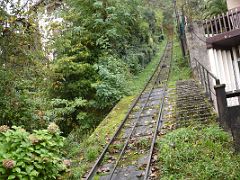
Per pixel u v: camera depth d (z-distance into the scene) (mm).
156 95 15734
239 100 11766
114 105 15633
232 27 13586
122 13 20484
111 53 19516
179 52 37875
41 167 6473
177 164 6926
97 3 18391
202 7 24734
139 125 11148
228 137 7609
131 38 25797
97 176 7602
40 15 12719
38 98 10383
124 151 8859
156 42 48719
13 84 8969
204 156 6977
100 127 11609
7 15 9055
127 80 19172
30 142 6582
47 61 10992
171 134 8438
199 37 17422
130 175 7332
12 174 6078
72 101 14750
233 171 6180
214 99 10805
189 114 10375
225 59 13211
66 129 14812
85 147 9750
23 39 9398
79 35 17422
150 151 8016
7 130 6652
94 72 16375
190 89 14875
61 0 18172
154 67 29500
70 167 8062
